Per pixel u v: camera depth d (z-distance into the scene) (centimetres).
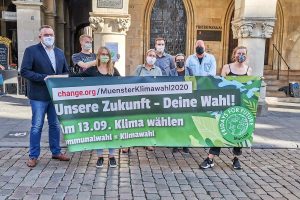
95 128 557
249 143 579
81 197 454
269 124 920
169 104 570
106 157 621
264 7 1025
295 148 720
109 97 555
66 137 548
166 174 549
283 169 590
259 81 570
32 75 536
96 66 559
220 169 580
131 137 569
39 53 543
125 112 563
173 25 1561
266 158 649
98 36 1034
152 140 574
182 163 605
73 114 547
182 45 1573
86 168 561
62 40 1684
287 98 1318
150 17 1549
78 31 2677
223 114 573
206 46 1555
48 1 1394
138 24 1538
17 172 532
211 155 582
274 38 1583
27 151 637
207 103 571
